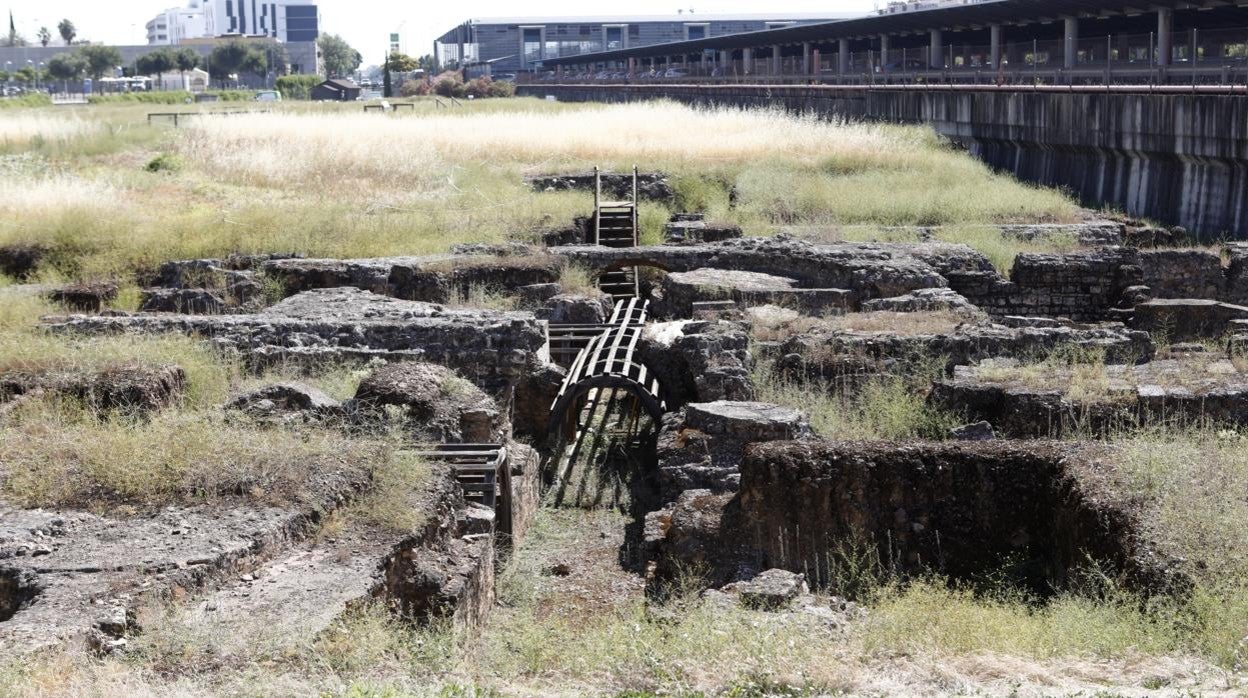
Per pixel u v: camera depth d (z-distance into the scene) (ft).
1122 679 19.39
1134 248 61.62
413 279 57.06
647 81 263.90
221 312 54.13
